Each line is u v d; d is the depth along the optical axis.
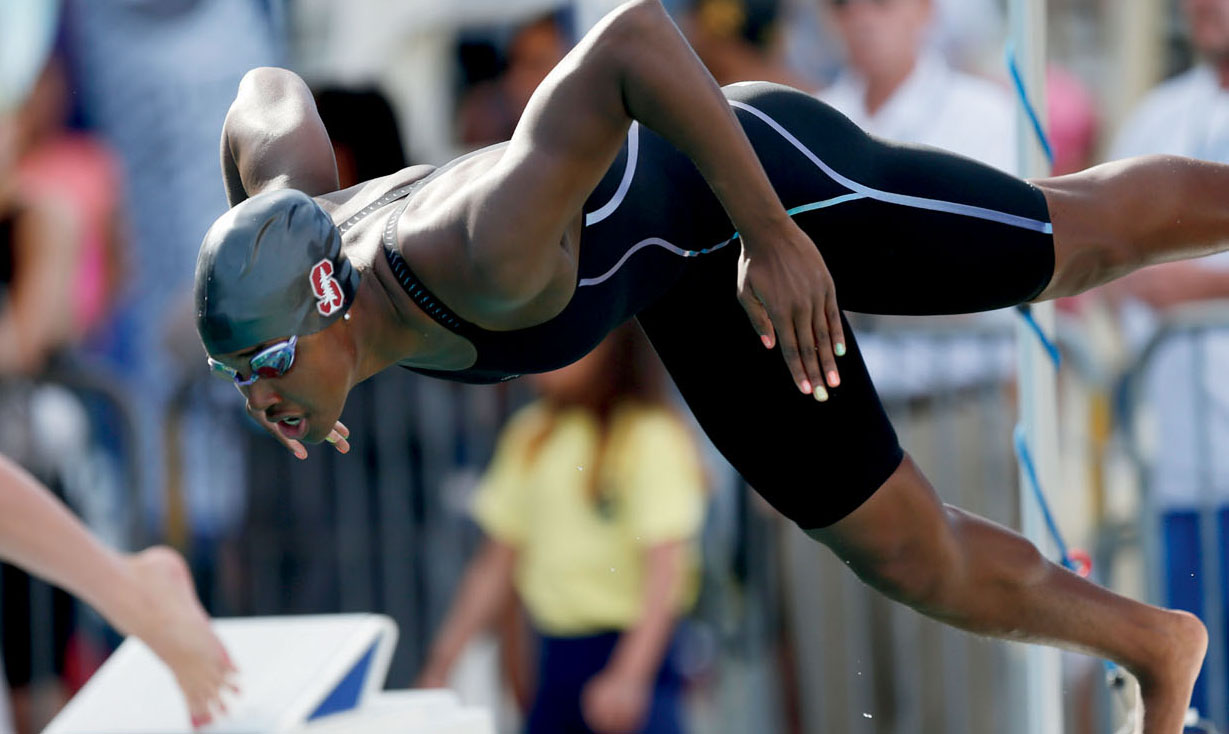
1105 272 10.00
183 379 18.83
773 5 20.16
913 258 9.77
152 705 13.41
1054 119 20.61
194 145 21.67
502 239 8.20
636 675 16.72
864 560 10.45
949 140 18.59
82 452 18.39
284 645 13.59
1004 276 9.81
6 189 20.89
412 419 18.67
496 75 21.80
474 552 18.70
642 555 16.88
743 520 18.36
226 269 8.13
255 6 22.14
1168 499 16.97
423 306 8.67
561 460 17.22
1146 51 20.92
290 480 18.70
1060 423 18.64
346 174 17.56
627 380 17.12
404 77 22.27
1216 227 10.05
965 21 21.47
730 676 18.42
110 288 21.33
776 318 8.66
